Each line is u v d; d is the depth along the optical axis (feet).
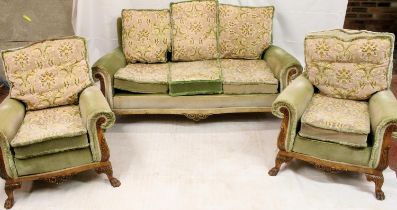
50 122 7.68
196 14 10.60
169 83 9.49
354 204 7.28
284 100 7.45
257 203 7.32
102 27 11.80
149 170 8.28
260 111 9.87
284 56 9.88
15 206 7.29
